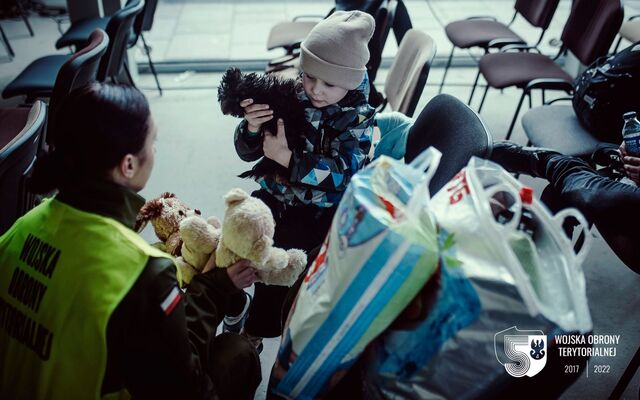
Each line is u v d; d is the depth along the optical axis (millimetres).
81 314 860
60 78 1891
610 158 1875
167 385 934
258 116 1339
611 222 1521
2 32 3795
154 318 875
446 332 856
